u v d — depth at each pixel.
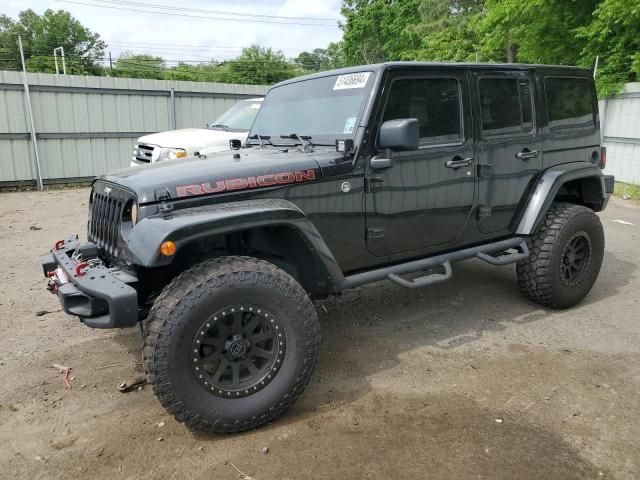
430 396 3.39
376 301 5.10
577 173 4.74
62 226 8.65
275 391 3.02
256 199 3.20
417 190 3.81
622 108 12.20
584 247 4.78
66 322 4.64
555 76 4.69
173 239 2.77
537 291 4.64
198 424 2.88
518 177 4.43
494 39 17.14
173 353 2.75
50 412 3.28
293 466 2.74
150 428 3.10
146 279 3.28
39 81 13.10
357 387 3.53
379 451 2.84
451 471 2.68
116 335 4.37
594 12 13.40
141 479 2.67
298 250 3.35
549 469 2.69
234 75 56.09
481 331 4.39
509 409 3.23
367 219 3.62
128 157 14.76
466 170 4.06
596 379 3.57
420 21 36.59
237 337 2.94
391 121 3.38
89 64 63.25
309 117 3.96
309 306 3.08
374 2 43.28
